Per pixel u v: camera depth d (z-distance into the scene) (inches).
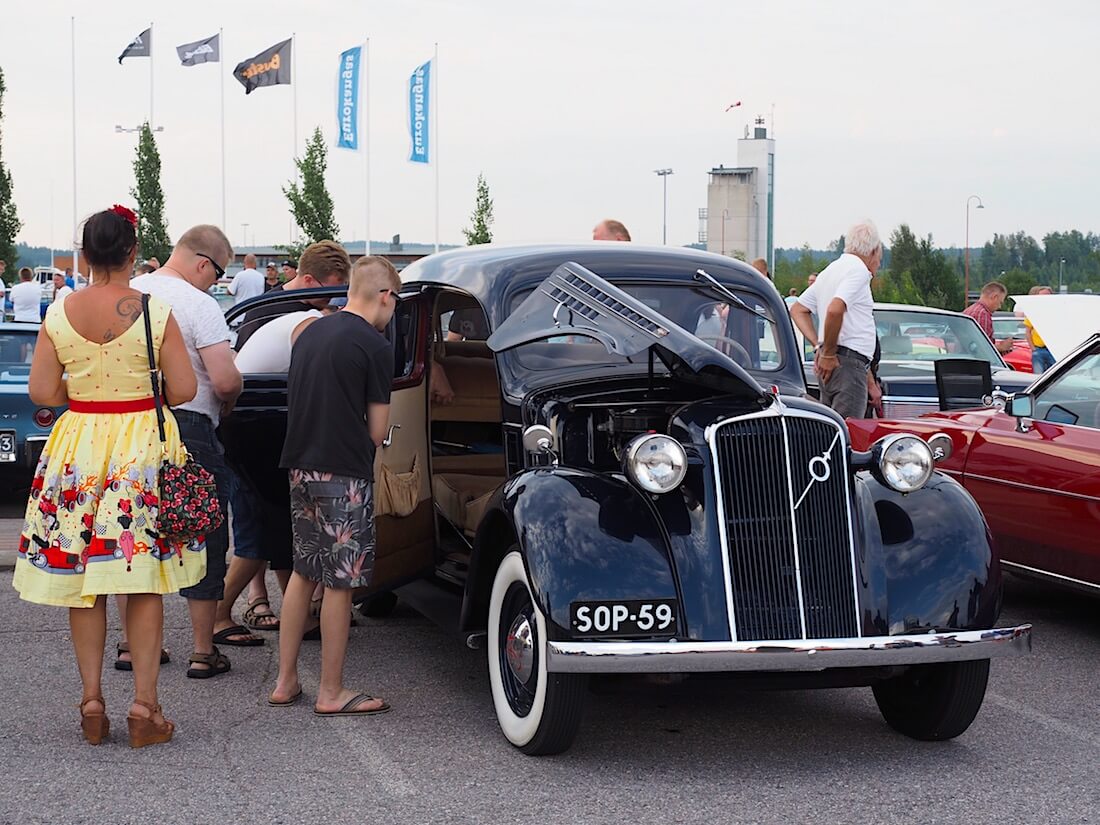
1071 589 259.9
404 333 244.2
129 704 212.1
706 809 165.0
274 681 227.6
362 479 202.2
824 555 179.9
